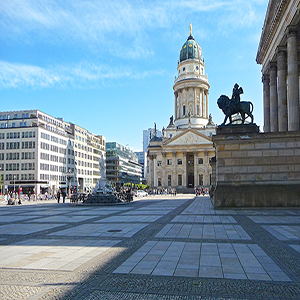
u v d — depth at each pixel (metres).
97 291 6.81
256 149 25.31
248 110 26.39
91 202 38.19
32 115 96.25
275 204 24.47
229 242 11.84
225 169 25.73
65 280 7.55
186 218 20.22
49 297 6.50
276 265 8.62
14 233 14.87
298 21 30.50
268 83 45.69
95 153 138.12
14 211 30.11
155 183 126.56
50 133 95.88
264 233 13.68
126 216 22.38
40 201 57.88
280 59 35.97
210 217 20.44
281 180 24.70
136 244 11.70
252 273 7.92
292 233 13.54
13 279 7.66
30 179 87.75
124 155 185.38
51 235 14.09
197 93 136.00
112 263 9.01
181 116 136.88
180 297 6.43
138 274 7.95
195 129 127.00
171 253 10.13
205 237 12.95
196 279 7.50
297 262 8.92
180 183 122.50
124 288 6.97
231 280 7.41
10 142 90.56
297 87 30.95
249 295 6.50
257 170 25.16
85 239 12.91
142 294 6.61
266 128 45.16
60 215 24.38
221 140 25.89
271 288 6.89
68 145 109.06
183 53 142.12
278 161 24.86
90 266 8.73
